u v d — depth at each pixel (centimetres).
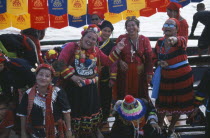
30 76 425
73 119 442
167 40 454
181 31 517
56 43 636
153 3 523
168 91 472
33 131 391
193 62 703
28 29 532
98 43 492
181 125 530
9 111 436
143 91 494
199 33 946
